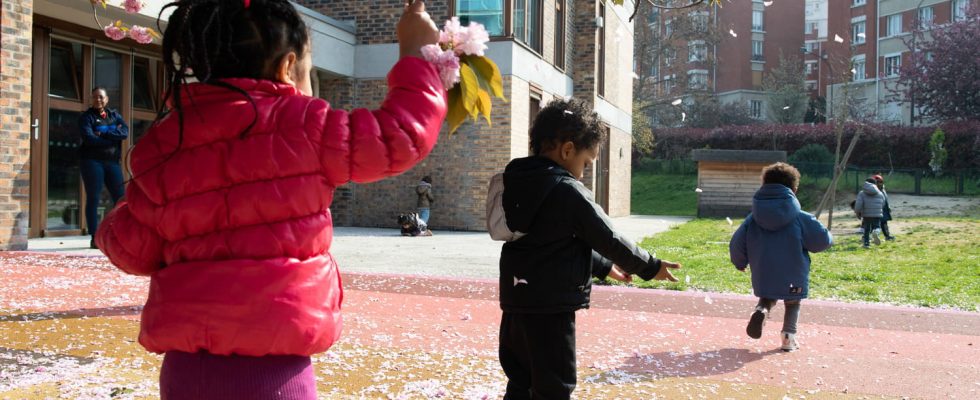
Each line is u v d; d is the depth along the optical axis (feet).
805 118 160.56
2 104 28.81
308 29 5.92
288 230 5.28
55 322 16.69
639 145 127.13
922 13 149.89
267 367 5.33
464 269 30.40
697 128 137.69
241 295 5.11
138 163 5.37
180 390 5.31
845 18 167.84
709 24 150.51
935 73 124.47
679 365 14.66
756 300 23.81
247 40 5.39
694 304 22.77
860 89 143.43
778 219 16.25
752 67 189.37
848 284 30.40
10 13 28.94
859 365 15.03
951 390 13.15
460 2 53.16
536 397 8.13
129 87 43.29
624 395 12.30
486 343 16.03
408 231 47.83
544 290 8.07
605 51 73.56
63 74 40.11
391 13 55.88
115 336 15.51
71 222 41.09
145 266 5.55
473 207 53.67
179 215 5.22
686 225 71.56
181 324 5.11
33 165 38.34
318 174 5.36
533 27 59.11
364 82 56.54
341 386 12.32
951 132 106.93
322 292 5.44
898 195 99.25
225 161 5.19
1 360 13.25
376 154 5.39
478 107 6.19
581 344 16.44
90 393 11.32
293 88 5.54
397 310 20.11
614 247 7.95
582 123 8.55
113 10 36.19
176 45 5.26
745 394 12.62
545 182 8.10
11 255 28.12
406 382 12.64
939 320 20.94
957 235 56.03
